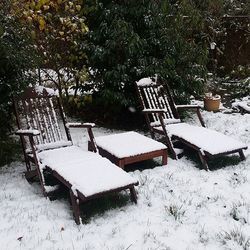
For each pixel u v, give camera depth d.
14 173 5.66
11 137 6.64
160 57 7.41
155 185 5.18
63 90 8.45
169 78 7.44
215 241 3.98
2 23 5.43
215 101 8.49
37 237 4.06
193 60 7.52
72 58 7.42
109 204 4.68
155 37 7.19
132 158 5.51
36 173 5.20
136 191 4.96
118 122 7.82
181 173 5.59
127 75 7.03
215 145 5.73
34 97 5.88
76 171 4.73
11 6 6.02
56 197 4.96
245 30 11.15
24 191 5.10
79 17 7.23
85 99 7.51
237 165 5.84
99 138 6.12
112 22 6.85
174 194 4.96
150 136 7.16
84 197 4.21
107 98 7.13
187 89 7.66
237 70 11.14
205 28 10.48
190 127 6.52
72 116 8.06
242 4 11.67
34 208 4.66
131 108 7.53
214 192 5.01
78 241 3.99
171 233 4.12
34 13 6.63
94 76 7.52
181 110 8.01
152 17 7.03
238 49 11.34
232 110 8.66
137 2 6.97
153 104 6.95
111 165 4.93
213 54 11.43
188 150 6.51
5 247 3.89
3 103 5.71
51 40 7.25
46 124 5.88
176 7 7.44
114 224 4.31
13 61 5.29
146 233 4.09
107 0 7.18
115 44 6.85
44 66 7.45
